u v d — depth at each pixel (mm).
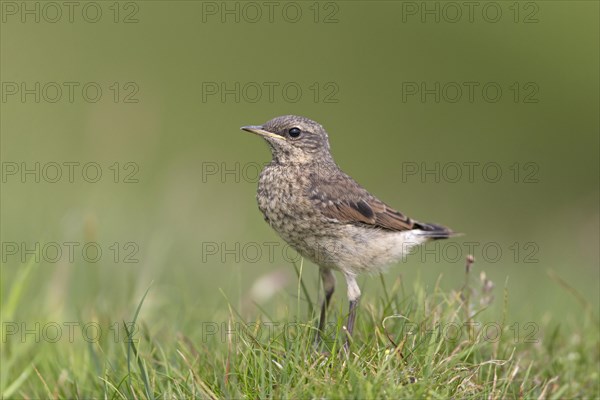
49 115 21422
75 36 25750
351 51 28516
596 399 8164
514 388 7758
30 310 10094
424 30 29219
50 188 17172
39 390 8664
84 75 24531
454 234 9977
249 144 24812
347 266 9070
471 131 27547
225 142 24594
